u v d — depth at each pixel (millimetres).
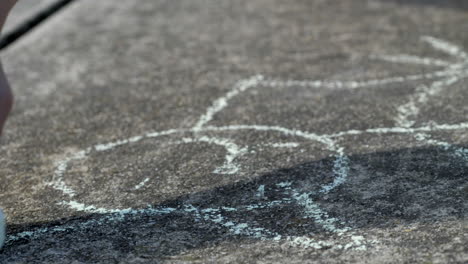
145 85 3355
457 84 3068
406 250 1944
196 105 3076
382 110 2863
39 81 3531
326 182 2344
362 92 3061
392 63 3367
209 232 2115
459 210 2105
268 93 3137
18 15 4461
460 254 1903
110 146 2762
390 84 3123
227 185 2377
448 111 2807
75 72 3605
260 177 2412
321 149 2578
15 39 4203
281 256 1972
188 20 4238
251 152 2602
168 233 2127
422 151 2492
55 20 4465
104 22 4336
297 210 2193
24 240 2150
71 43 4035
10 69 3734
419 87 3066
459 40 3604
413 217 2096
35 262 2033
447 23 3863
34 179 2547
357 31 3842
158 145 2725
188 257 1999
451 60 3355
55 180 2523
